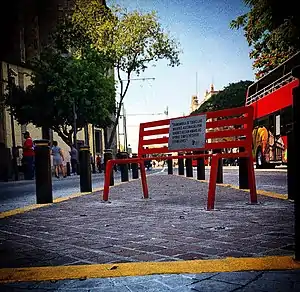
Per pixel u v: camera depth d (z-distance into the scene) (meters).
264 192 7.16
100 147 44.22
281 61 19.09
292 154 5.78
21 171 23.19
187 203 5.95
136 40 25.19
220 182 10.16
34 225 4.34
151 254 2.83
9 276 2.38
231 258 2.61
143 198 6.98
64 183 14.18
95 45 25.69
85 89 24.55
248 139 5.34
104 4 27.83
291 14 13.74
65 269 2.50
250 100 20.67
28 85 27.80
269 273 2.28
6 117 27.12
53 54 25.22
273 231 3.52
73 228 4.06
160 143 6.66
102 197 7.41
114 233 3.70
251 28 15.06
